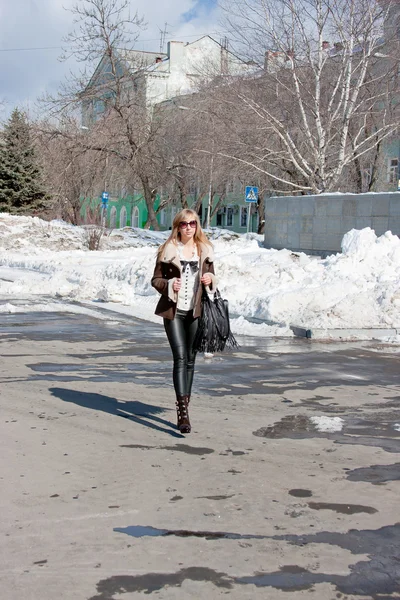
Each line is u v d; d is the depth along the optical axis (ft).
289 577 11.85
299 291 45.01
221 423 21.80
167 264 20.92
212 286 20.77
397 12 102.68
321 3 99.71
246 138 109.60
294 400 25.05
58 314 48.44
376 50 102.94
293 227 87.86
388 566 12.28
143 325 43.83
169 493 15.70
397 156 141.38
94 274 69.46
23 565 12.17
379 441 20.10
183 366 20.65
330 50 106.42
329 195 81.97
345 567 12.23
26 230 132.36
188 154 137.90
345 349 35.91
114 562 12.32
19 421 21.67
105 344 36.76
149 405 24.00
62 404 23.91
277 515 14.52
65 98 133.08
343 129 101.96
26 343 36.65
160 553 12.68
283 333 40.37
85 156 135.44
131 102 138.10
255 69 113.09
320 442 19.89
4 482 16.26
